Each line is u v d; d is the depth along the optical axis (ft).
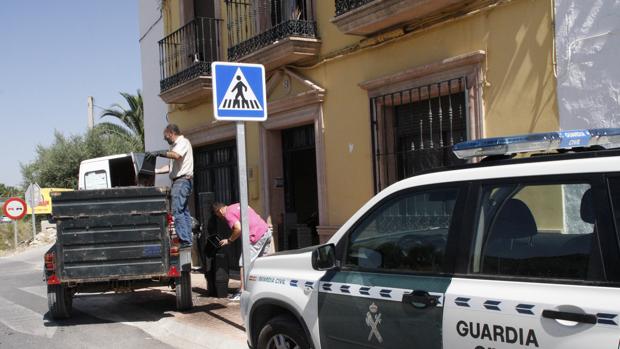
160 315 26.63
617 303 8.34
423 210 11.60
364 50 26.07
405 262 11.65
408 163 24.67
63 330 24.54
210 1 40.32
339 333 12.51
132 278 24.64
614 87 17.40
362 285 12.10
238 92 20.48
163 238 24.90
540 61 19.30
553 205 9.76
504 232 10.27
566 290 9.02
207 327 23.03
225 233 29.17
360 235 12.77
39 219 103.71
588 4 17.97
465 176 10.96
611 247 8.75
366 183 26.12
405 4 22.29
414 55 23.79
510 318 9.38
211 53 37.68
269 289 14.37
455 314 10.17
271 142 33.42
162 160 47.14
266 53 29.94
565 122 18.62
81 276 24.31
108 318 26.71
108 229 24.41
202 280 35.55
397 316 11.25
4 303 32.35
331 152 28.19
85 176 36.35
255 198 34.47
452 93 22.72
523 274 9.77
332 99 28.12
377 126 25.36
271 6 32.58
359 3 24.75
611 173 8.98
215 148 40.42
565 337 8.67
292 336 13.82
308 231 31.94
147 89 49.98
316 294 13.08
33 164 103.96
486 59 20.98
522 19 19.77
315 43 28.58
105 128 102.99
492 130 20.89
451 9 22.09
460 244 10.64
